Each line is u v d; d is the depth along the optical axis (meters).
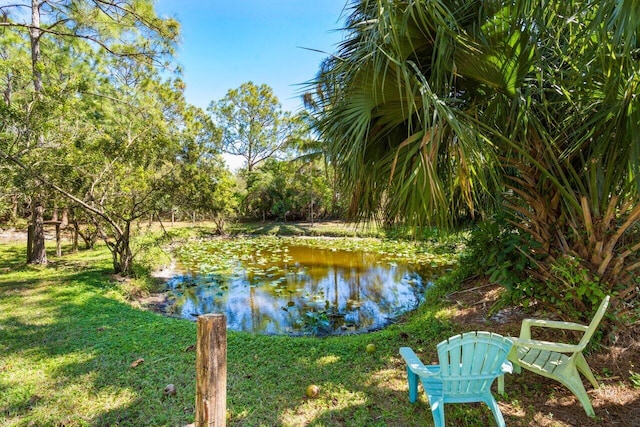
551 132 2.36
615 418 1.80
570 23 1.85
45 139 5.06
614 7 1.42
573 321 2.40
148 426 1.79
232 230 13.51
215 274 6.60
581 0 1.75
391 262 7.63
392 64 1.90
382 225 2.78
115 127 6.33
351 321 4.16
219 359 1.31
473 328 3.12
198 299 5.02
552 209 2.58
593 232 2.32
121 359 2.55
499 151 2.42
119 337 2.99
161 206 5.62
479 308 3.61
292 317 4.30
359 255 8.69
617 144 1.98
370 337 3.15
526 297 2.66
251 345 2.91
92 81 7.18
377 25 1.96
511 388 2.14
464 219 3.66
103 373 2.33
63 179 5.01
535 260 2.64
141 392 2.10
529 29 1.79
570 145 2.25
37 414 1.87
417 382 2.02
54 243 9.24
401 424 1.81
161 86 10.98
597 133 2.14
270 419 1.86
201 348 1.30
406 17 1.78
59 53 7.04
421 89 1.75
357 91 2.12
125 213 5.78
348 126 2.23
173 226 14.39
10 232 11.16
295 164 14.93
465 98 2.32
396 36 1.78
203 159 6.50
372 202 2.65
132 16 6.64
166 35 6.99
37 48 6.21
